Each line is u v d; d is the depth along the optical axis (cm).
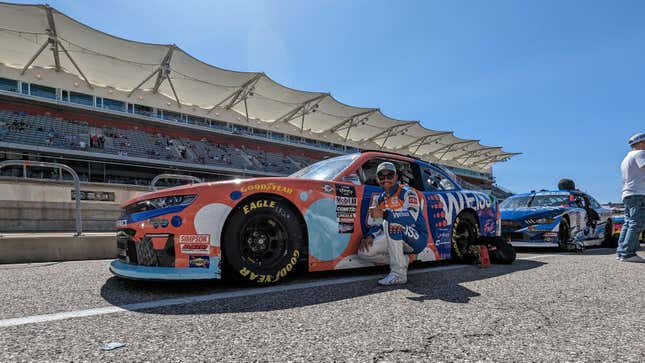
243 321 175
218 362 126
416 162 390
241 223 254
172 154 3006
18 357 128
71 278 288
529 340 152
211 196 248
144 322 172
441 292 242
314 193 289
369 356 133
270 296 228
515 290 249
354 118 3838
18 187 1126
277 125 3809
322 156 4219
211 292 239
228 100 3269
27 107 2609
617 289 253
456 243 390
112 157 2633
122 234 264
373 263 313
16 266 374
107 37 2100
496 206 452
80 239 467
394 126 4094
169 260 238
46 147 2417
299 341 148
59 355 131
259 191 263
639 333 162
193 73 2614
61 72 2638
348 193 310
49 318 177
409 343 147
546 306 206
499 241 391
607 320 181
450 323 173
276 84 2888
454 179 432
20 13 1864
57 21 1938
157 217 239
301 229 283
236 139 3606
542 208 610
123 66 2470
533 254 531
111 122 2938
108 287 253
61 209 1183
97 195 1256
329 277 305
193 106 3250
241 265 250
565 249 576
